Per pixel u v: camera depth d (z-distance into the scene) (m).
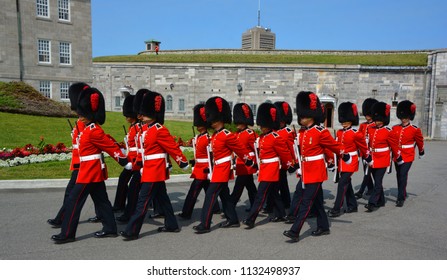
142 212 13.51
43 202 18.20
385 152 18.23
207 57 86.56
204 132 15.83
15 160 25.77
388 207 18.78
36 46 63.94
